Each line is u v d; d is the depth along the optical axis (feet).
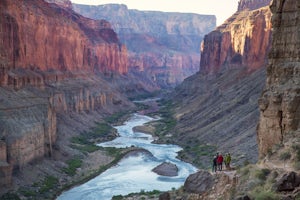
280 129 88.07
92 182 207.21
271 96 90.84
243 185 75.51
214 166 102.17
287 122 85.35
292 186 66.74
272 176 71.87
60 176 207.92
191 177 97.81
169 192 104.32
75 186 199.72
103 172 228.02
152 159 260.42
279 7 92.89
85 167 235.81
